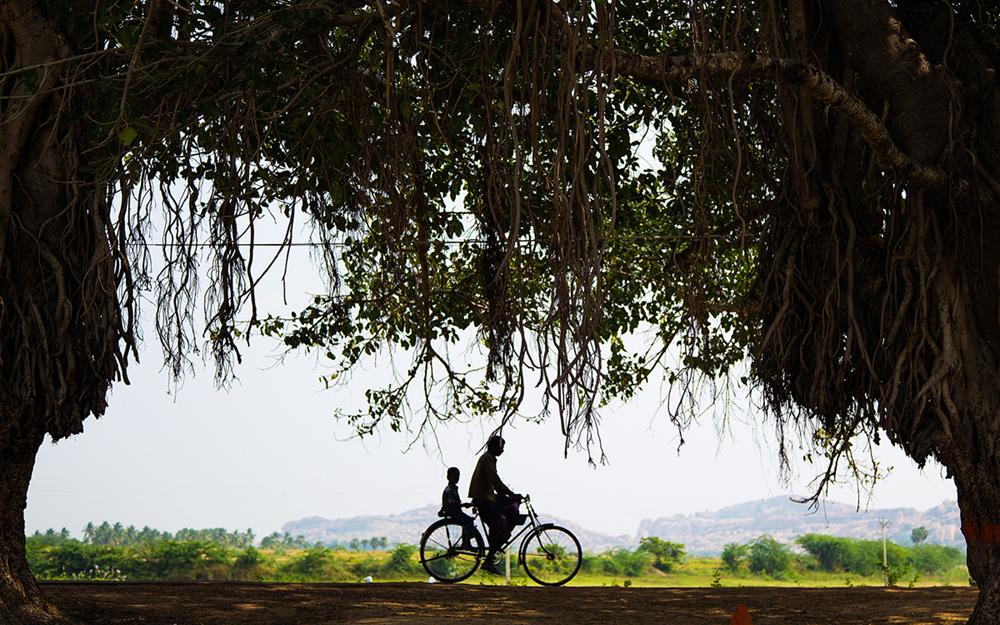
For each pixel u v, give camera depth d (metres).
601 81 5.36
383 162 7.17
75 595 9.34
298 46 6.79
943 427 7.62
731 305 9.14
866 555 59.56
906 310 7.83
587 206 5.24
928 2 8.55
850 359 8.06
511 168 6.91
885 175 8.09
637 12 9.05
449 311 10.90
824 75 6.79
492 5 5.80
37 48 7.33
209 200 6.96
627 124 9.55
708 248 7.51
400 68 7.64
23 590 7.52
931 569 67.44
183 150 7.01
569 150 5.85
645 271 11.75
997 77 8.10
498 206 6.20
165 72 6.10
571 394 5.13
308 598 10.02
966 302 7.79
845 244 8.20
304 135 7.24
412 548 50.88
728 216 10.05
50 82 7.29
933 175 7.62
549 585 12.39
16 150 7.40
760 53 7.56
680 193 8.31
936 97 7.88
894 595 10.98
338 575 47.94
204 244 7.01
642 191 11.10
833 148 8.32
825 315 8.06
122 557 46.59
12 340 7.44
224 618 8.54
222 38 5.92
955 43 8.24
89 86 7.27
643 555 56.84
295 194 6.99
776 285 8.36
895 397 7.70
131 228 7.47
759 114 8.62
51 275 7.54
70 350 7.52
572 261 5.32
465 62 6.99
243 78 6.20
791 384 8.38
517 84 6.38
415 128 7.16
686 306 8.02
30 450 7.55
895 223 8.00
